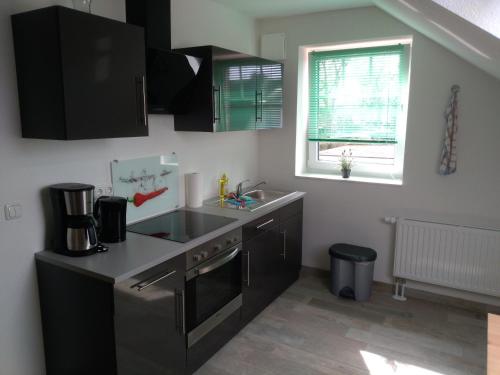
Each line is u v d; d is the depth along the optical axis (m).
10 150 1.94
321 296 3.54
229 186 3.70
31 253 2.08
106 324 1.88
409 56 3.47
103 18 1.94
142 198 2.74
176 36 2.88
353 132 3.80
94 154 2.37
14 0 1.91
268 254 3.22
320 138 3.97
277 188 4.09
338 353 2.71
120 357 1.91
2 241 1.95
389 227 3.58
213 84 2.74
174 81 2.58
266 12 3.58
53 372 2.19
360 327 3.04
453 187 3.28
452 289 3.38
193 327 2.41
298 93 3.85
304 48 3.86
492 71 2.72
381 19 3.35
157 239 2.33
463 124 3.16
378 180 3.69
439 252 3.28
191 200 3.13
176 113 2.84
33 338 2.14
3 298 1.99
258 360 2.62
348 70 3.72
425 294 3.49
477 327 3.05
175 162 3.01
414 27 3.07
